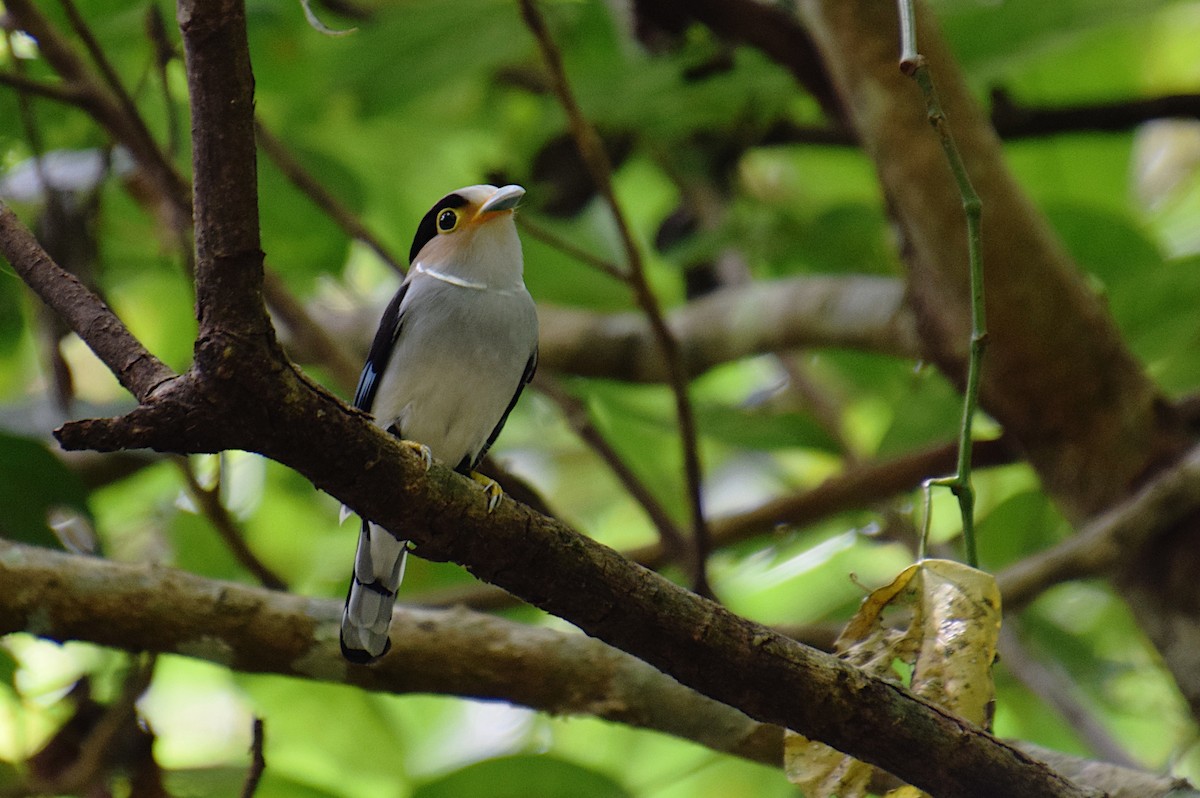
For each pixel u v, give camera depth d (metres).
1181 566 8.41
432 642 7.52
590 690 7.54
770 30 10.06
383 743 10.59
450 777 8.21
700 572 8.72
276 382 4.58
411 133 12.88
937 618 5.48
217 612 7.23
